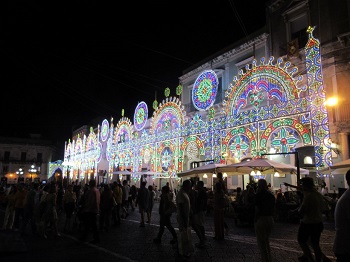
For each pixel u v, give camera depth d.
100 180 38.84
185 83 27.69
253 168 14.44
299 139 16.64
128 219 14.67
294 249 8.01
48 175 64.00
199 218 8.32
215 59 24.17
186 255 6.85
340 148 14.80
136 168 30.30
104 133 39.53
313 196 6.16
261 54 20.56
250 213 12.31
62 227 12.23
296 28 18.70
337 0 16.27
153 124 28.08
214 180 22.02
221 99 23.11
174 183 25.83
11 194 11.79
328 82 15.84
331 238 9.59
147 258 7.09
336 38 15.83
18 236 9.77
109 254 7.45
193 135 23.14
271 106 17.80
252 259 6.99
